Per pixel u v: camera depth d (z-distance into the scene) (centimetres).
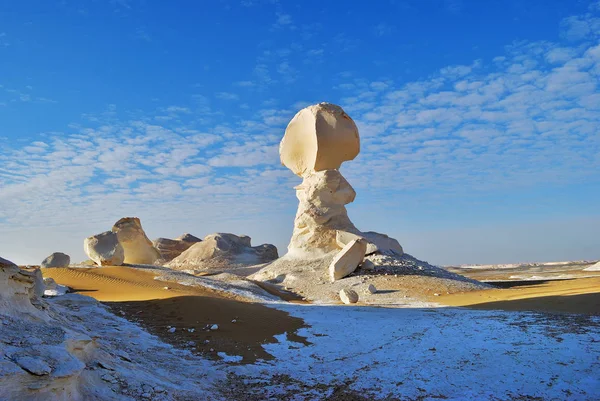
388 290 2959
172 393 931
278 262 3859
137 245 3725
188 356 1230
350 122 3953
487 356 1252
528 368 1136
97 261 3238
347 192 3897
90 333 1180
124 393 872
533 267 8388
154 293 2219
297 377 1134
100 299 2005
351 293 2666
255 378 1118
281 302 2673
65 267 2998
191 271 5541
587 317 1692
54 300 1600
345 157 3956
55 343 859
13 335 852
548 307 1997
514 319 1722
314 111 3891
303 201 3912
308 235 3850
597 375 1062
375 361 1258
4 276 958
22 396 699
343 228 3831
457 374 1130
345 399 996
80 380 829
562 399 955
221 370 1151
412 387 1059
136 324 1500
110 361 983
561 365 1139
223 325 1559
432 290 2928
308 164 3962
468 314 1920
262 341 1430
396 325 1695
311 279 3372
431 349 1351
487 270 8106
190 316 1642
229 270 5697
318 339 1482
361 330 1612
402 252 4234
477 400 974
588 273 5097
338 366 1218
